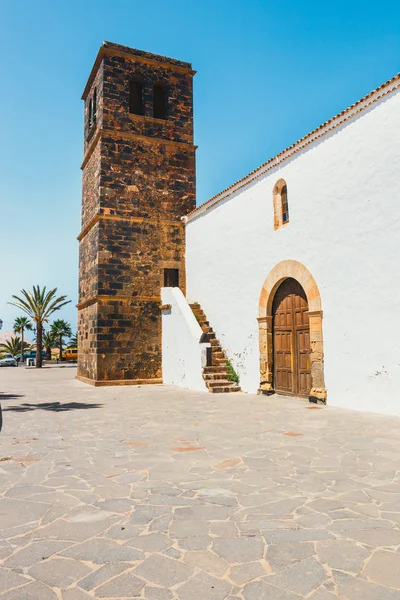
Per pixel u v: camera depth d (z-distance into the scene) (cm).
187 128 1698
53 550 274
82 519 322
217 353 1337
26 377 2028
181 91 1712
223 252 1376
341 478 412
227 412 828
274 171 1145
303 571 245
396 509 334
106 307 1462
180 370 1394
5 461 485
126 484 402
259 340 1169
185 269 1612
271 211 1151
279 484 397
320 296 959
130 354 1477
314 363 959
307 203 1014
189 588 229
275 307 1147
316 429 652
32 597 222
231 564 254
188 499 361
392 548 271
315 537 287
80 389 1327
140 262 1536
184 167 1670
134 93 1727
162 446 552
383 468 444
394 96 807
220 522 313
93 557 264
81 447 550
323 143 975
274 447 541
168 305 1486
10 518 325
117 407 912
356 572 243
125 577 241
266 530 299
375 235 832
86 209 1709
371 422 705
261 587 229
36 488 392
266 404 940
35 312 3347
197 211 1541
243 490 382
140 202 1569
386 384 795
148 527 306
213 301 1422
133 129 1597
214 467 455
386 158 817
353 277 877
